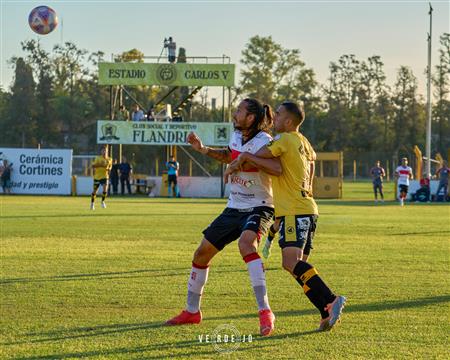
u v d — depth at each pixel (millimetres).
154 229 27469
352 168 118000
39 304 12812
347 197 65812
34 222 30312
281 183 10789
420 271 17078
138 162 103062
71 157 61750
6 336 10477
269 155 10672
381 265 18109
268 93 132250
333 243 23312
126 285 14734
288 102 11086
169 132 64500
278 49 134000
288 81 136375
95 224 29578
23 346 9906
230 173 11000
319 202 54781
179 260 18547
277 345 10031
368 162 117875
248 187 11156
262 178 11180
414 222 32969
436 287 14820
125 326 11156
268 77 132500
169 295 13688
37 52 126375
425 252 20906
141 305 12781
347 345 10039
